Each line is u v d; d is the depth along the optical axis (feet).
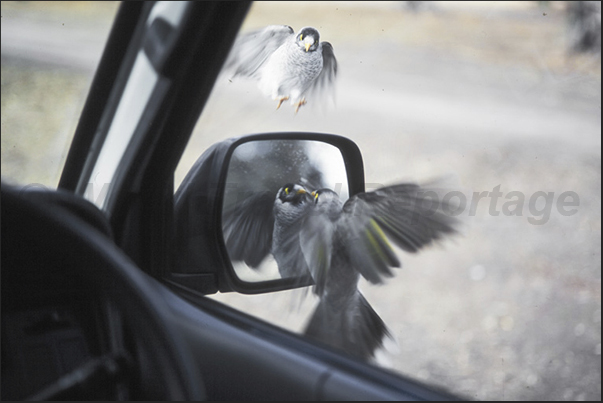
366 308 9.89
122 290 5.99
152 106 11.16
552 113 56.70
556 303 28.09
